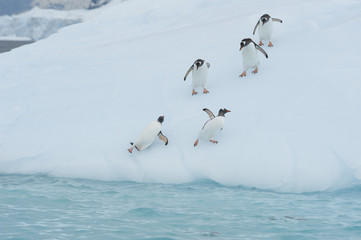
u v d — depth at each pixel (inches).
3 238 610.5
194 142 999.0
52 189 892.0
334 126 970.1
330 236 626.8
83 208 763.4
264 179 897.5
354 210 746.8
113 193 863.7
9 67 1790.1
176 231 647.8
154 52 1571.1
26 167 1038.4
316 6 1672.0
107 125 1113.4
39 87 1428.4
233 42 1498.5
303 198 823.1
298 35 1422.2
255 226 671.8
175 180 936.9
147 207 769.6
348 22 1427.2
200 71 1117.1
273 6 1892.2
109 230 649.6
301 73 1173.1
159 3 3132.4
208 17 2086.6
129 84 1323.8
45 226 665.6
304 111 1031.6
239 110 1076.5
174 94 1211.9
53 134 1115.9
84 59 1686.8
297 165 896.3
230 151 955.3
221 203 793.6
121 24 2795.3
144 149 1008.9
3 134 1152.2
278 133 975.6
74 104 1256.2
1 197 829.2
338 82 1101.1
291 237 623.5
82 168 1001.5
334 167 886.4
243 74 1211.9
